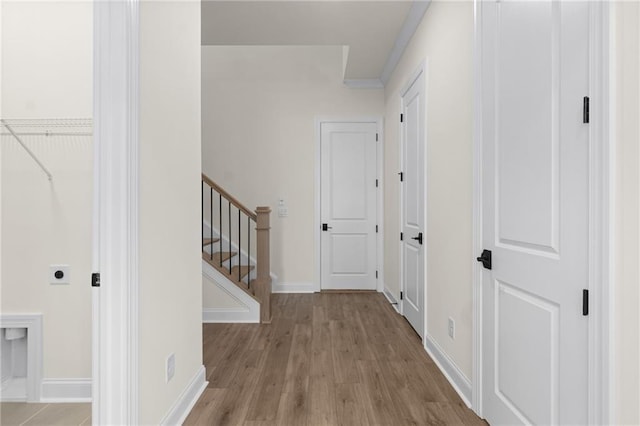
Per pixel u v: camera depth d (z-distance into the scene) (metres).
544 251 1.47
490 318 1.91
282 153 5.18
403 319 3.89
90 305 2.30
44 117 2.30
